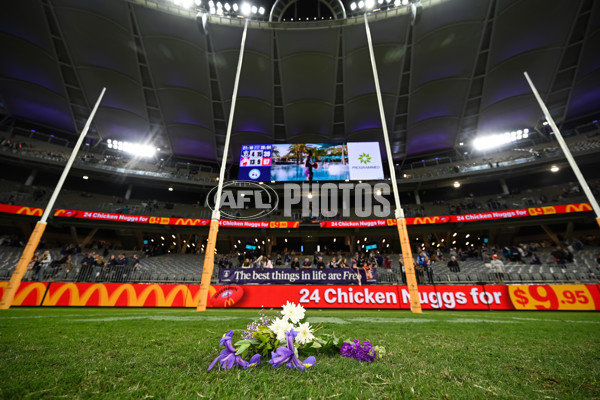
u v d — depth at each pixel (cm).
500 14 2261
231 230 2534
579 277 1439
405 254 970
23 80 2698
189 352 194
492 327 413
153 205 3022
